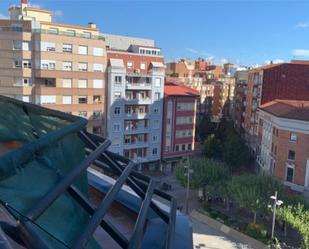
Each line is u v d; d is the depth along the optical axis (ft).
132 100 164.66
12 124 13.30
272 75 183.73
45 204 8.14
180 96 183.21
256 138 183.32
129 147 166.81
